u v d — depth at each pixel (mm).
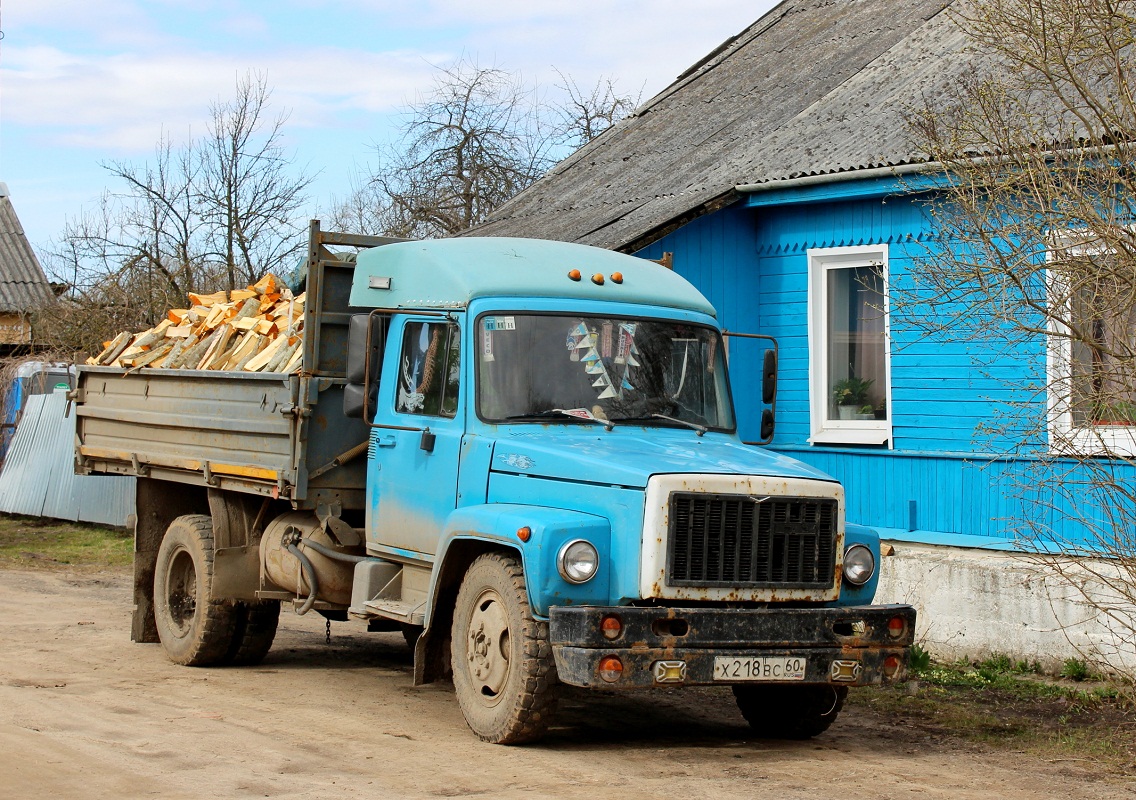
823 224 12617
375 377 7832
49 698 8141
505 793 6000
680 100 17578
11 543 18062
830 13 17938
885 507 11477
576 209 14781
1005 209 8281
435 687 9133
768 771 6695
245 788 6004
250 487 9070
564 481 6980
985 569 9820
